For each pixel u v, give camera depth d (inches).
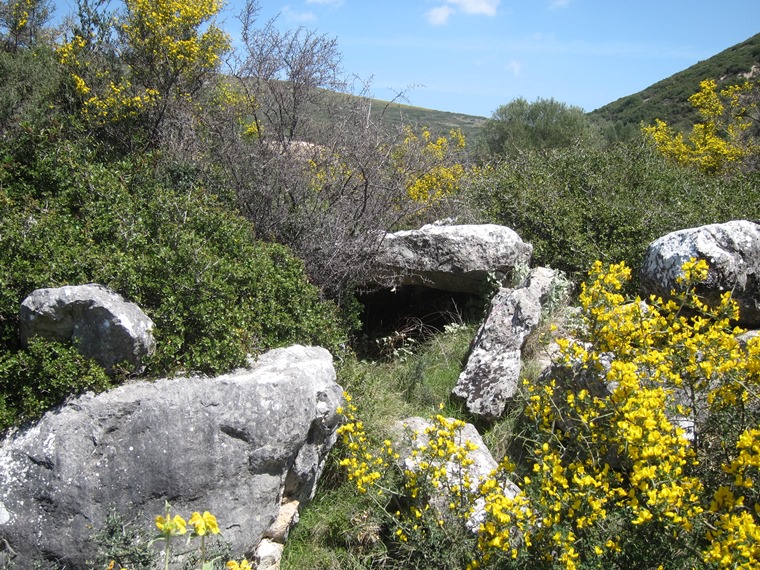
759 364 120.9
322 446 150.1
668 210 274.8
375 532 146.2
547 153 350.0
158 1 312.3
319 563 142.9
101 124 294.0
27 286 141.4
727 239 198.4
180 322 141.6
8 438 122.0
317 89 270.8
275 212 240.2
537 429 146.3
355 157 243.3
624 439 119.6
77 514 118.3
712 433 132.8
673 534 105.6
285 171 243.4
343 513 152.8
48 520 117.6
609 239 261.0
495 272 237.9
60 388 125.3
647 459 109.1
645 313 146.8
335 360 193.2
